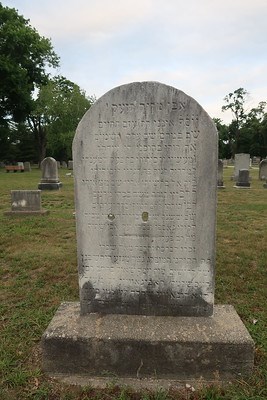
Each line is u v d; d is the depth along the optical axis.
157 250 2.95
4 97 29.58
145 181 2.87
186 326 2.82
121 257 3.00
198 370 2.65
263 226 7.80
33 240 6.62
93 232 3.00
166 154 2.81
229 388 2.52
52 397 2.50
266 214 9.34
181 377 2.67
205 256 2.91
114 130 2.83
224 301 3.95
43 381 2.66
